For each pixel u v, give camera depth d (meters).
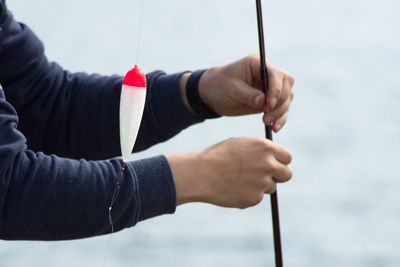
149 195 3.59
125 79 3.66
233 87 4.29
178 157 3.68
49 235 3.57
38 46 4.49
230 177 3.70
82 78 4.62
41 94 4.52
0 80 4.43
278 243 3.82
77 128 4.55
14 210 3.51
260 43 4.13
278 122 4.26
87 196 3.55
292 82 4.32
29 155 3.59
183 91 4.48
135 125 3.65
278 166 3.75
